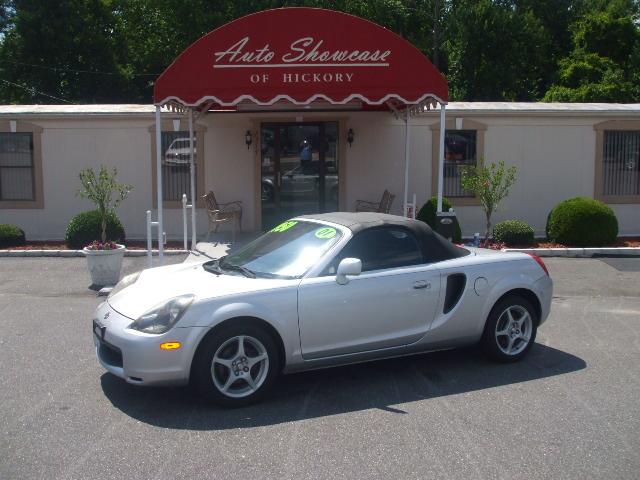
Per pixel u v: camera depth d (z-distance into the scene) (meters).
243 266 6.20
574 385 6.00
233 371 5.42
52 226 14.76
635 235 15.03
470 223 15.01
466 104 15.59
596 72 28.00
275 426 5.07
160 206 10.33
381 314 5.91
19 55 29.06
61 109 14.93
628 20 28.88
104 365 5.59
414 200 13.02
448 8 32.09
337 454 4.59
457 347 6.47
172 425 5.09
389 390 5.89
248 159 14.83
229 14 26.83
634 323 8.37
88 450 4.65
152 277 6.25
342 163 14.86
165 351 5.21
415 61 10.15
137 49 31.52
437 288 6.16
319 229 6.32
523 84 30.25
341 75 10.11
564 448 4.68
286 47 10.05
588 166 15.02
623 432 4.95
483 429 5.01
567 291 10.23
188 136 14.70
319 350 5.72
